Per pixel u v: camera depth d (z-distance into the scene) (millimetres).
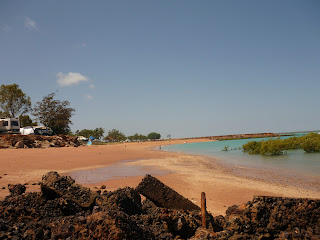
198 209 6438
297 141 33875
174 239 4961
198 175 15828
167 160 26781
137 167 20234
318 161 20891
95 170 18281
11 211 5301
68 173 16625
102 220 3934
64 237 4102
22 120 69938
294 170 17047
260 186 12164
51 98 70875
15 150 29922
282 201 5035
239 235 4836
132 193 6133
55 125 70625
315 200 4852
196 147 59219
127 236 3881
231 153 35312
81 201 5855
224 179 14258
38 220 5324
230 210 5578
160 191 6426
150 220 5375
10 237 4133
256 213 4953
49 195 6125
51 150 33250
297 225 4832
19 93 68625
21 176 14461
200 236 4910
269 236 4863
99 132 149250
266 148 30500
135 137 172875
